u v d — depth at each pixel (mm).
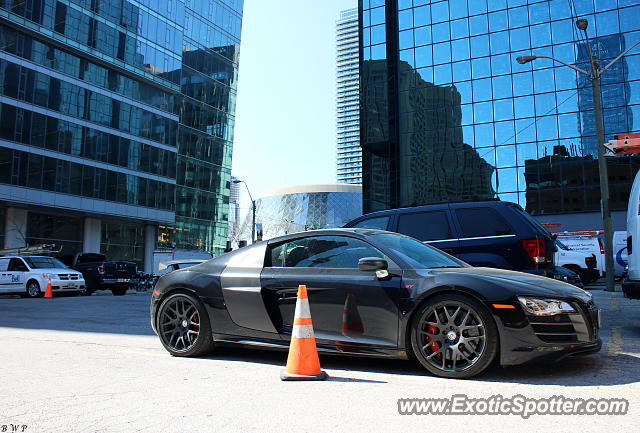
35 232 38781
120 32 43906
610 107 34438
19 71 36562
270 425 3262
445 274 4711
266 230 130000
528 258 7020
